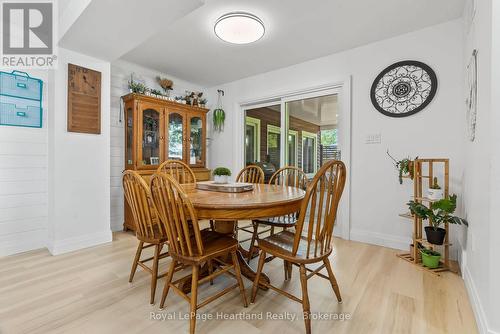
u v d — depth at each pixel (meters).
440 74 2.34
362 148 2.79
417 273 2.00
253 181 2.94
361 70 2.80
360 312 1.50
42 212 2.58
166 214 1.37
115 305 1.56
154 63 3.32
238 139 4.06
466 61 2.05
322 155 3.30
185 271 2.04
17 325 1.36
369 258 2.31
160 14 1.89
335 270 2.06
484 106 1.41
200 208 1.40
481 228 1.44
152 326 1.38
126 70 3.29
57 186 2.39
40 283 1.82
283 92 3.44
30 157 2.51
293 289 1.77
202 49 2.90
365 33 2.53
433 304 1.58
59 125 2.40
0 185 2.36
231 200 1.49
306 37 2.61
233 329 1.36
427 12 2.17
